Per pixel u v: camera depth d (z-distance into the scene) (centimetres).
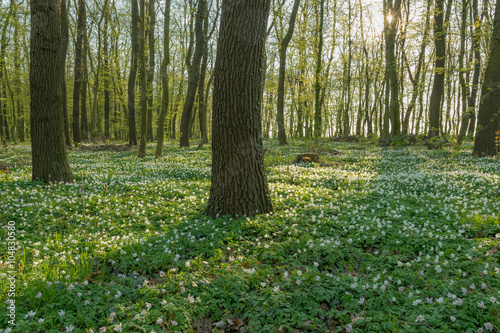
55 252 474
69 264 425
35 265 414
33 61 913
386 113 2898
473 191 830
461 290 347
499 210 631
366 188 921
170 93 4372
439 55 1900
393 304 342
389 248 484
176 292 375
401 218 611
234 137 626
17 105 4003
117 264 456
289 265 449
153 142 3744
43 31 898
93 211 708
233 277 395
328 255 461
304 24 2405
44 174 955
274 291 360
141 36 1634
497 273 371
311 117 3222
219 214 648
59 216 660
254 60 612
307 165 1494
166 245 515
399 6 2159
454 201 736
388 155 1816
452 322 300
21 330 290
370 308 334
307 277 388
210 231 571
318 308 341
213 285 388
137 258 461
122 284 401
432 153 1744
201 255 474
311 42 2444
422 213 641
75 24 2644
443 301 328
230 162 634
